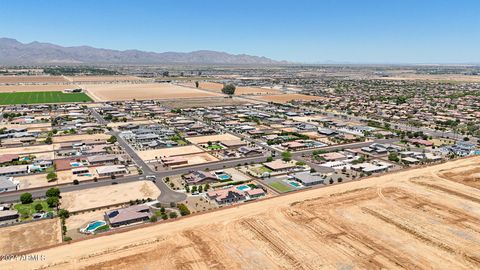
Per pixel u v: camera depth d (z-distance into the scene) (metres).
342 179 101.75
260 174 105.38
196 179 98.00
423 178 98.50
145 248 61.22
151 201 85.38
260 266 55.84
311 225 69.81
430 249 61.25
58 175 102.56
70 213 78.25
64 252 59.97
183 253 59.56
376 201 81.94
